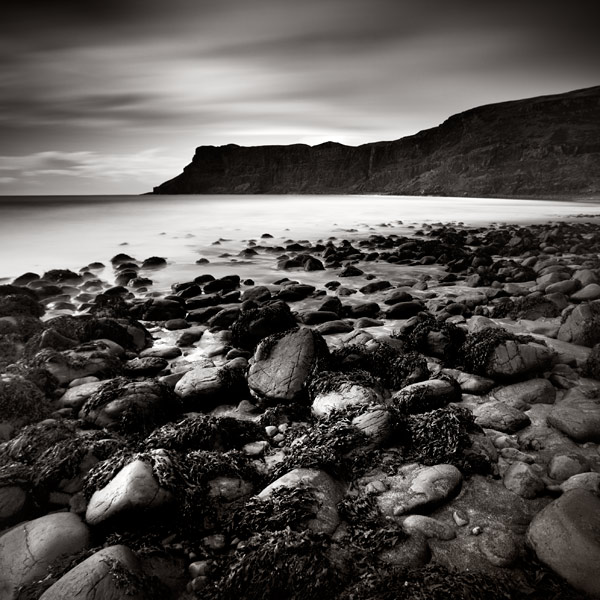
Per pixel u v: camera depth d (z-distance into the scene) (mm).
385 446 4992
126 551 3361
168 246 26797
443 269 18094
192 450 4984
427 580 3230
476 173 124625
